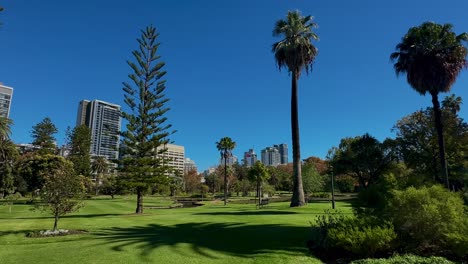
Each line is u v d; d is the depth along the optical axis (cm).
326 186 4975
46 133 6869
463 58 2092
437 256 764
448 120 3472
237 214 1986
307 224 1411
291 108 2753
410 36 2228
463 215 840
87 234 1212
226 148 5778
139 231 1273
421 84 2142
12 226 1491
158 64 2775
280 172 9269
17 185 5091
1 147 4447
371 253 775
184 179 9306
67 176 1341
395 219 850
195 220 1664
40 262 763
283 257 786
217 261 755
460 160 3409
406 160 3797
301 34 2773
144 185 2516
